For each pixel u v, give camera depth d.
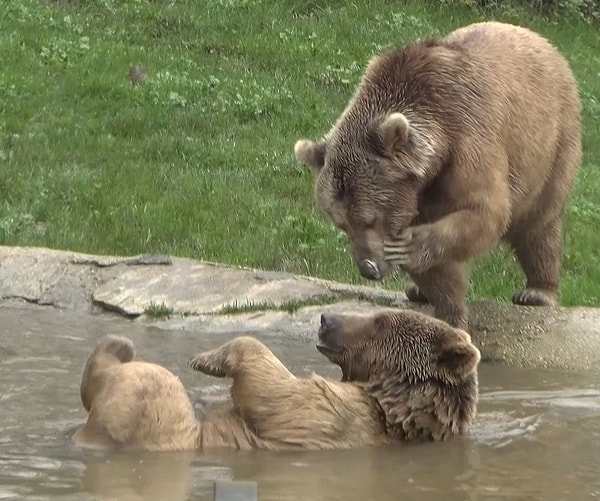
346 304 13.27
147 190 18.56
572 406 10.08
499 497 7.24
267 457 7.99
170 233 16.78
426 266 11.66
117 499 6.76
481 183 11.71
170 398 8.12
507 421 9.46
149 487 7.06
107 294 13.48
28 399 9.29
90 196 17.95
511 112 12.20
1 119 21.33
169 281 13.71
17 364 10.52
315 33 29.56
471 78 11.97
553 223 13.72
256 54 27.91
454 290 12.20
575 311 13.05
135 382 8.05
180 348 11.60
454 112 11.73
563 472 7.91
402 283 15.59
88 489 6.98
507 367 12.06
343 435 8.44
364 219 11.41
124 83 24.31
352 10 31.48
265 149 21.98
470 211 11.66
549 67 13.08
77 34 26.83
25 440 8.12
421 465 7.99
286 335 12.55
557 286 14.10
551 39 33.12
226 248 16.41
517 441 8.77
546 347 12.36
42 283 13.69
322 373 10.70
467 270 12.52
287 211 18.28
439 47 12.27
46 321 12.60
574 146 13.48
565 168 13.39
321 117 24.27
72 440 8.11
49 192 18.03
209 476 7.39
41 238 16.19
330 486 7.33
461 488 7.42
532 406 10.05
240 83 25.56
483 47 12.45
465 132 11.69
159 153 20.98
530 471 7.91
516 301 14.01
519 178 12.41
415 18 31.34
